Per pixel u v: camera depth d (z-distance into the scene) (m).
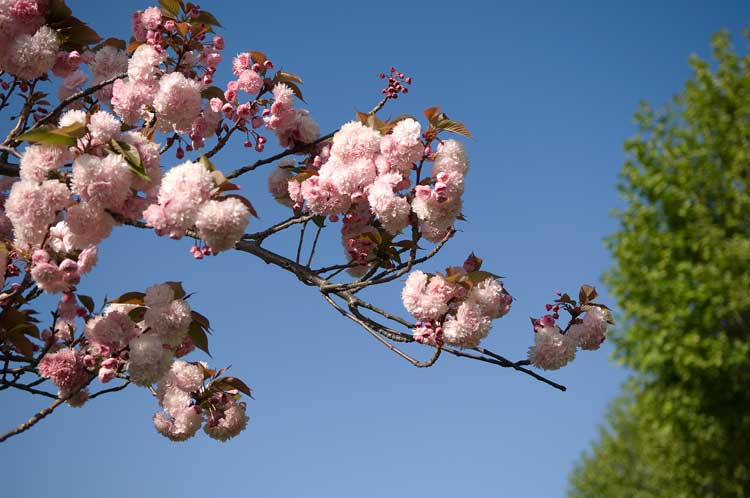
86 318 3.48
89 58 4.34
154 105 3.65
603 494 8.07
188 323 3.24
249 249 3.77
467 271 3.53
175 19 3.96
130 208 2.93
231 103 4.03
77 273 3.03
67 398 3.24
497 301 3.30
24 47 3.54
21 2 3.60
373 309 3.52
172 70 4.08
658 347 5.56
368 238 3.76
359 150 3.42
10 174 3.46
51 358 3.32
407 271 3.42
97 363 3.39
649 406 5.84
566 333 3.79
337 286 3.60
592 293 3.85
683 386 5.57
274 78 4.12
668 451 6.14
